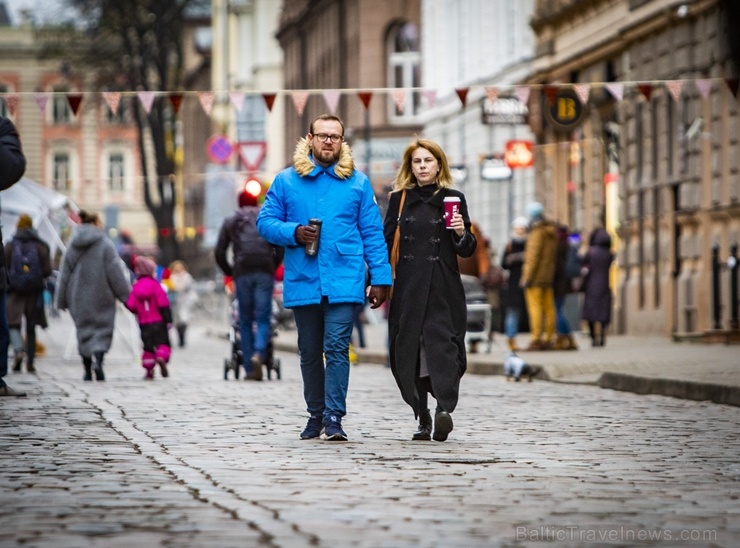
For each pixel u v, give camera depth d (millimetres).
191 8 138750
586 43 68188
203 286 123062
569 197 72250
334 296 22375
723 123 53875
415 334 22375
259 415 27594
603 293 50875
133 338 51125
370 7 120312
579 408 29594
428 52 100750
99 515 15328
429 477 18531
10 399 30875
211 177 102000
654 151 60844
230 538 13914
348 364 22797
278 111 170375
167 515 15312
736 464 20234
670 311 58438
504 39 84312
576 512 15766
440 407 22469
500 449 21891
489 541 13875
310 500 16453
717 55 53938
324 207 22516
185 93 40500
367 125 87562
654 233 60469
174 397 32156
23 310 43031
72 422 25766
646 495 17141
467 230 22469
